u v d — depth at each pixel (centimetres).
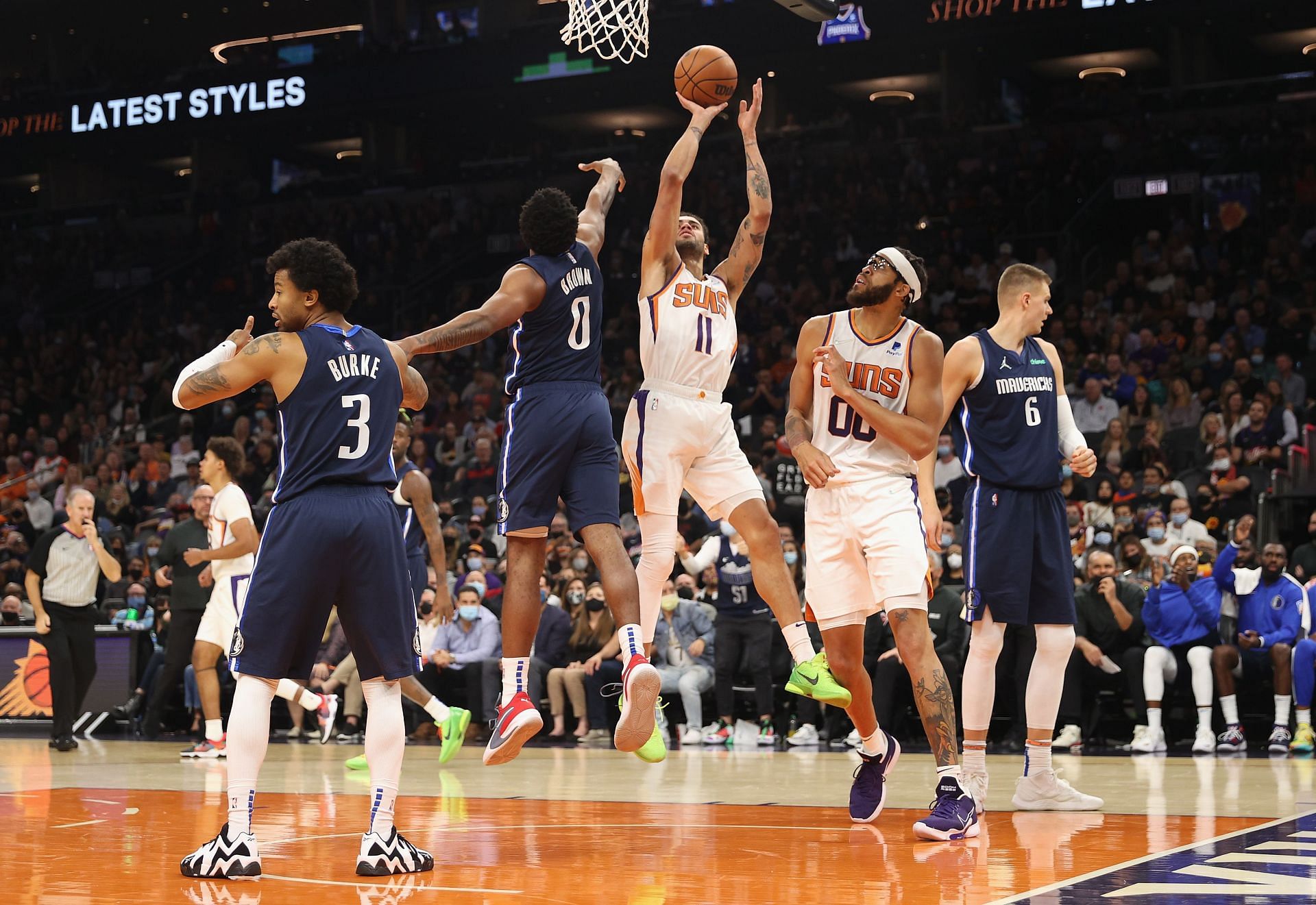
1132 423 2017
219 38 4372
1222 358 2114
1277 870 524
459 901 466
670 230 706
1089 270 2870
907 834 647
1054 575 750
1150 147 2984
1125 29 3378
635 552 1698
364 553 550
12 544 2202
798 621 705
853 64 3609
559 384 646
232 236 3950
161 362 3284
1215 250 2595
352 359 559
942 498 1510
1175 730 1475
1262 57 3709
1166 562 1452
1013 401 749
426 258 3631
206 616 1222
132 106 4016
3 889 496
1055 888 483
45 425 3083
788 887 493
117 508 2416
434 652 1565
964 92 3609
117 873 536
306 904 461
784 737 1538
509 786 924
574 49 3522
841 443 686
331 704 1471
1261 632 1355
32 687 1666
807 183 3397
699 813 753
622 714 613
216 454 1212
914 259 673
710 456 718
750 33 3247
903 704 1442
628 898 471
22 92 4156
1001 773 1036
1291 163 2784
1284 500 1645
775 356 2591
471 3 4088
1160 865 538
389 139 4178
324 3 4091
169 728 1747
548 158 3881
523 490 642
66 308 3891
